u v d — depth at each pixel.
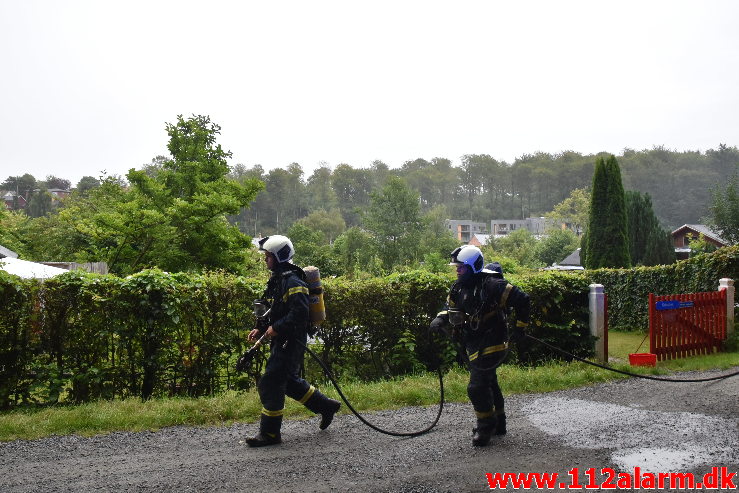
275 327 5.16
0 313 6.60
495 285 5.23
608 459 4.80
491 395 5.23
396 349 8.42
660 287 15.74
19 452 5.01
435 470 4.57
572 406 6.61
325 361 8.06
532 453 4.96
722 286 11.70
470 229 157.50
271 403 5.18
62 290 6.87
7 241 38.81
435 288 8.56
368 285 8.29
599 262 24.78
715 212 32.69
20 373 6.71
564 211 113.38
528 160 198.88
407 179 194.12
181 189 24.72
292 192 162.50
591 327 9.55
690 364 9.69
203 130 24.81
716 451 4.97
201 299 7.32
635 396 7.11
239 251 23.38
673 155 168.50
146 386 7.20
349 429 5.71
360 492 4.13
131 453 4.98
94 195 30.67
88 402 6.82
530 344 9.21
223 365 7.49
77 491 4.14
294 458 4.85
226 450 5.06
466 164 195.50
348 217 168.38
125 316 7.04
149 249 21.72
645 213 34.12
